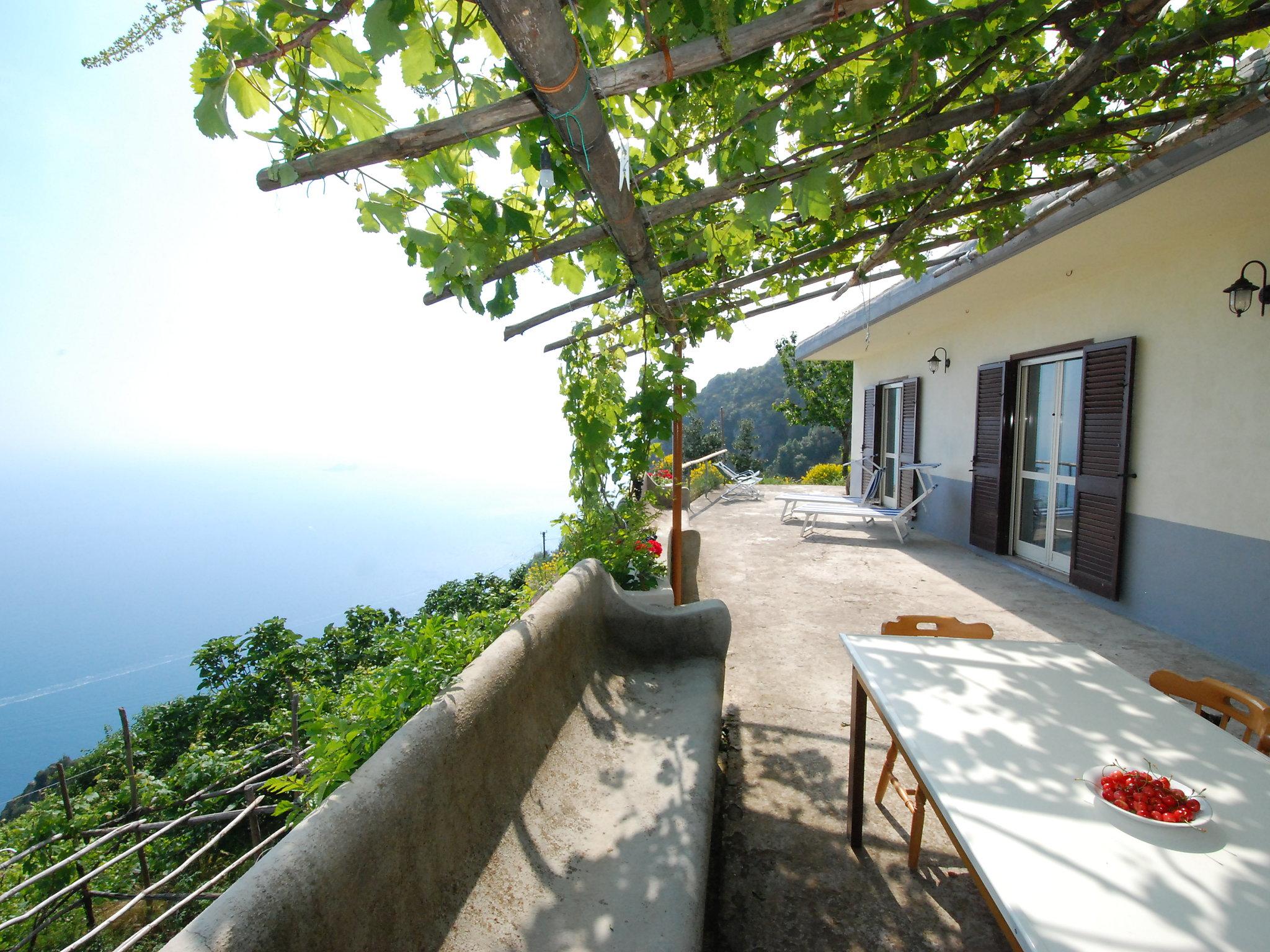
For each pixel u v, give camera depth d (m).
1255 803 1.43
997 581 6.34
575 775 2.23
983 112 2.01
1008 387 7.02
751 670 4.18
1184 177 3.21
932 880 2.24
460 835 1.60
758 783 2.88
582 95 1.25
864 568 6.99
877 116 1.89
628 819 1.99
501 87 1.45
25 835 7.22
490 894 1.58
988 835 1.32
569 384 4.43
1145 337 4.92
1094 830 1.33
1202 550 4.42
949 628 2.69
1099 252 4.82
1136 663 4.15
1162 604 4.78
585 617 3.00
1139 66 2.06
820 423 23.98
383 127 1.36
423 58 1.31
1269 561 3.93
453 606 15.41
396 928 1.29
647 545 4.74
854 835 2.41
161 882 4.44
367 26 1.20
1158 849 1.27
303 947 1.03
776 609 5.52
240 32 1.15
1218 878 1.19
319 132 1.42
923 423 9.37
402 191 1.61
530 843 1.81
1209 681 2.05
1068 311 5.92
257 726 11.01
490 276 1.95
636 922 1.54
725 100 1.77
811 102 1.86
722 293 3.71
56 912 6.36
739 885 2.24
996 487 7.25
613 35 1.57
